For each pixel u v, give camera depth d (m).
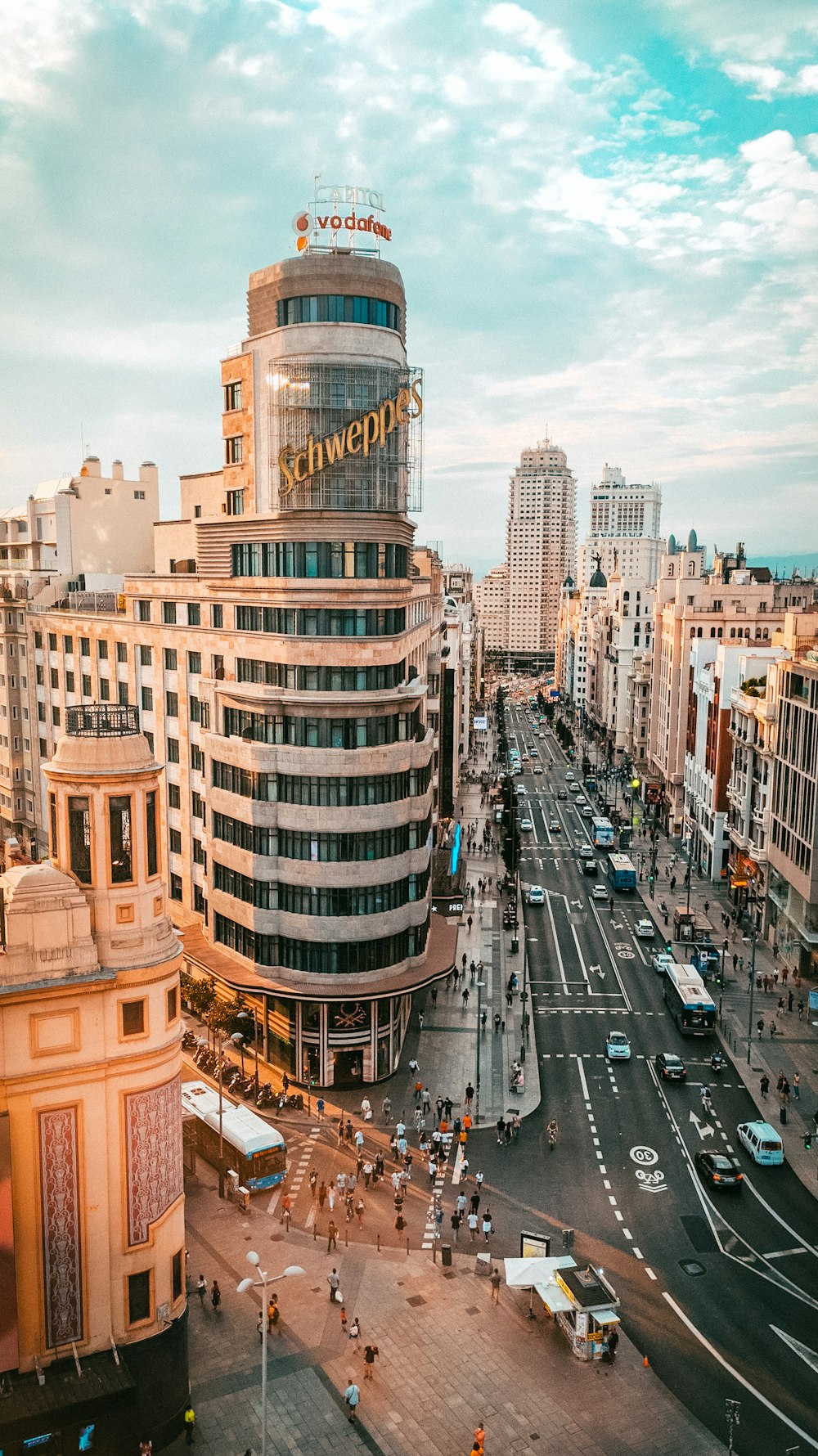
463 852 129.25
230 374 68.81
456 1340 41.75
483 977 85.31
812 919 78.94
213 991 71.00
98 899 35.28
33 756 108.31
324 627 61.53
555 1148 57.75
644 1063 69.06
